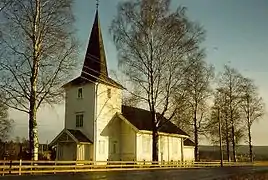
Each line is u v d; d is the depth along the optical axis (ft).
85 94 145.28
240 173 109.50
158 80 124.77
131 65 124.36
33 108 94.68
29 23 94.73
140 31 122.52
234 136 201.36
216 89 197.47
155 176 90.02
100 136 141.49
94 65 147.74
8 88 93.40
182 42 120.88
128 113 158.20
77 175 89.40
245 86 197.57
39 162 95.20
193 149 199.11
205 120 182.39
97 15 155.12
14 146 185.88
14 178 76.43
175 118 155.53
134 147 147.33
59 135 140.77
